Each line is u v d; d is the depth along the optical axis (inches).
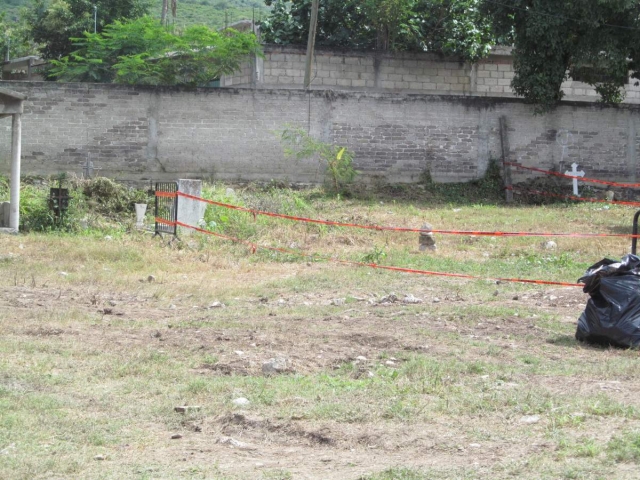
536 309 455.8
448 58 1236.5
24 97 716.7
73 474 205.9
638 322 359.9
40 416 249.9
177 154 1010.7
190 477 204.2
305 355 337.1
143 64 1132.5
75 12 1689.2
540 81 1049.5
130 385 289.3
